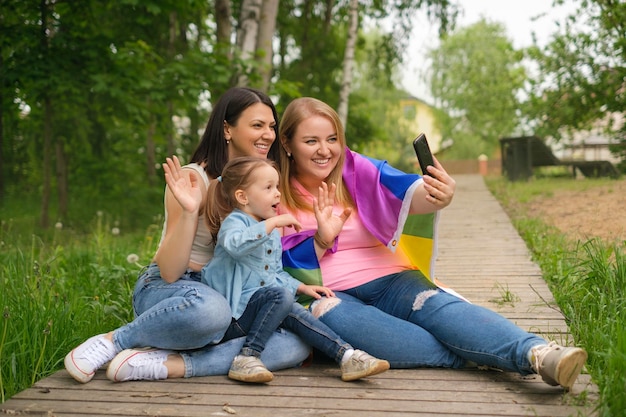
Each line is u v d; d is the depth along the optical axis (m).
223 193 3.22
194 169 3.33
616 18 15.33
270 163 3.22
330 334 3.12
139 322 3.08
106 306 4.56
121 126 17.41
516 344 2.91
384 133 22.22
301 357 3.24
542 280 5.64
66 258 6.95
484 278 5.84
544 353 2.76
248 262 3.18
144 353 3.08
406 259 3.64
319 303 3.31
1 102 13.77
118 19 13.87
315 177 3.55
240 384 3.01
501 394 2.81
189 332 3.03
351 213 3.58
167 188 3.28
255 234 2.97
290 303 3.14
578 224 8.60
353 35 15.63
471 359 3.10
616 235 7.26
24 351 3.29
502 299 4.91
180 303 3.02
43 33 11.94
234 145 3.51
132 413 2.64
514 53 18.50
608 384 2.65
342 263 3.51
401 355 3.18
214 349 3.17
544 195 12.91
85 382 3.03
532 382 2.95
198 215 3.31
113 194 17.36
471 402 2.72
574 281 4.95
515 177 19.14
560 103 18.05
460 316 3.14
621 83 16.64
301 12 20.33
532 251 7.17
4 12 12.20
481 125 43.34
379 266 3.52
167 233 3.25
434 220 3.50
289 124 3.52
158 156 19.08
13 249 7.07
